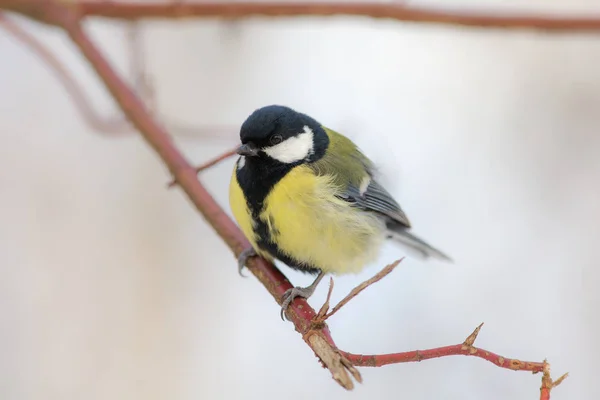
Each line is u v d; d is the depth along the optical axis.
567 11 12.61
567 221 11.50
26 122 11.40
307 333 4.41
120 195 11.35
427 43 13.49
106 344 10.38
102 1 6.37
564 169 12.03
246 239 6.98
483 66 13.23
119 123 7.95
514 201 11.72
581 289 10.72
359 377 4.10
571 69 12.69
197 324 10.71
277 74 12.73
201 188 6.23
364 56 13.40
